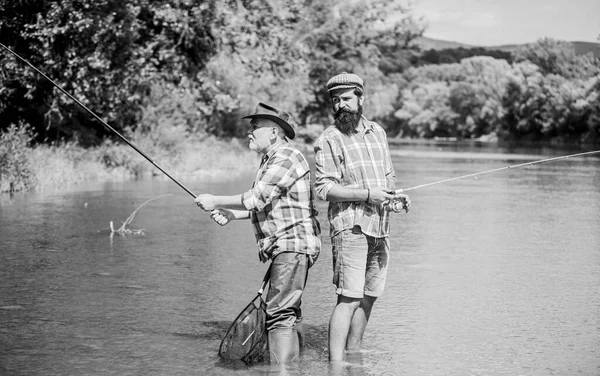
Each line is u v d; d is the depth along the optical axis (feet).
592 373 17.08
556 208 52.70
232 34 87.40
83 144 84.48
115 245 34.81
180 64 84.23
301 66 108.68
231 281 27.12
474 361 17.92
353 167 17.84
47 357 18.08
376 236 17.92
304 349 18.84
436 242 36.73
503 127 329.31
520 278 27.94
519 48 323.16
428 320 21.79
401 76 456.86
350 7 148.77
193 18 83.30
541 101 298.35
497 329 20.84
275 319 17.65
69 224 41.22
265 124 17.93
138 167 78.18
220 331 20.54
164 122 86.02
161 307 23.21
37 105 82.17
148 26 85.35
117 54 79.15
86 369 17.16
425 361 17.89
